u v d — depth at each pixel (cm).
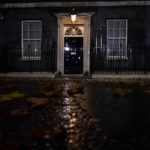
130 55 1086
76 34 1129
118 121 251
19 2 1131
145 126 230
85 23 1090
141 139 189
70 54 1144
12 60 1134
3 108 321
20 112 273
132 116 275
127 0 1088
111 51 1103
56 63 1120
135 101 384
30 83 775
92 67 1100
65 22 1098
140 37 1091
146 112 297
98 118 266
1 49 1141
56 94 438
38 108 329
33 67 1124
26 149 168
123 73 1084
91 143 180
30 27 1138
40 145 175
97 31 1098
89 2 1102
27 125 235
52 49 1122
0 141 174
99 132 209
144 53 1085
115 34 1105
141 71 1081
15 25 1138
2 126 231
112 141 184
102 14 1098
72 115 283
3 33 1143
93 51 1099
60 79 970
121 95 453
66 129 220
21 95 432
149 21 1086
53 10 1120
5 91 534
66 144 178
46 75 1105
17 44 1138
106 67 1095
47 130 208
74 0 1109
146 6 1086
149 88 607
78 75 1141
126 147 171
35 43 1136
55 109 322
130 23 1093
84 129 220
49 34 1123
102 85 719
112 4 1094
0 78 1024
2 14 1138
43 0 1122
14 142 173
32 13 1130
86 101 393
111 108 326
